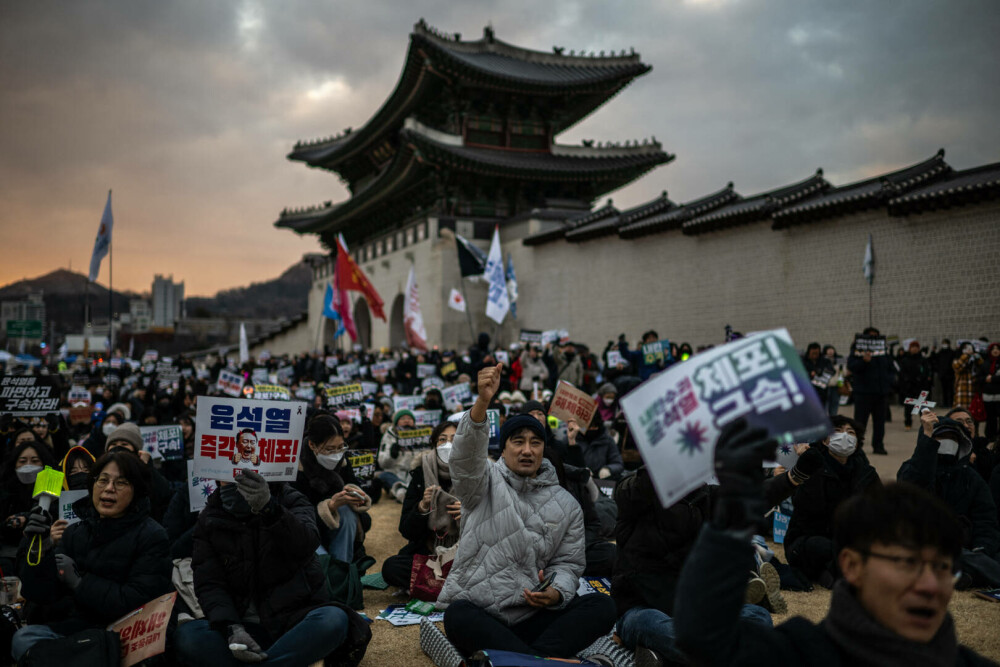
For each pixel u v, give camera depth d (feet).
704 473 6.90
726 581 6.07
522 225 123.24
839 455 19.36
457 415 20.51
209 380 79.92
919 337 65.46
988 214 60.85
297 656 12.18
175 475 25.52
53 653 12.04
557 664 11.50
